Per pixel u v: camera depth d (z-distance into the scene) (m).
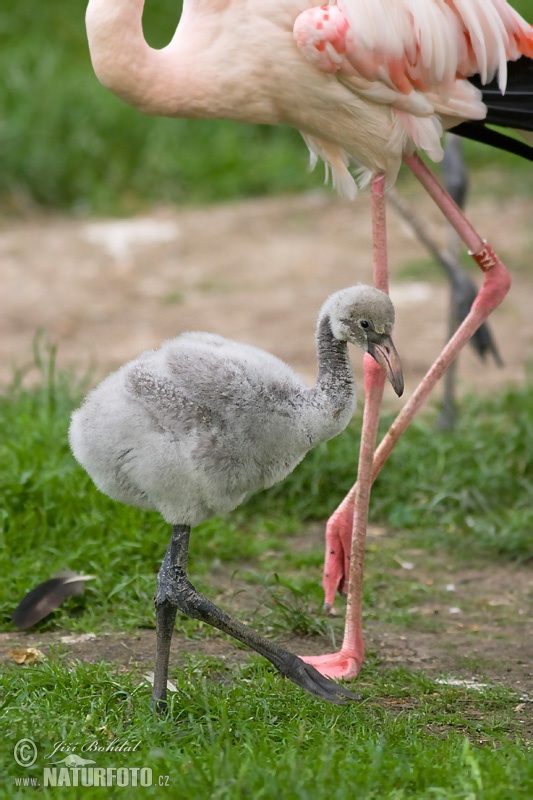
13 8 26.56
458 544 11.38
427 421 13.77
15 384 13.64
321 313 7.41
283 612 9.20
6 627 8.93
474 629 9.47
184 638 8.84
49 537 10.16
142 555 10.05
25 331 17.69
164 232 21.92
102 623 9.06
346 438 12.53
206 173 23.86
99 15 8.46
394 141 8.66
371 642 9.07
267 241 21.55
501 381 15.76
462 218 8.76
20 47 25.17
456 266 12.88
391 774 6.27
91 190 23.14
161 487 7.03
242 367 7.01
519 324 18.03
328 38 8.20
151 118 24.20
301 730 6.64
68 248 21.11
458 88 8.69
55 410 12.64
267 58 8.45
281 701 7.46
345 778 6.12
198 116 8.84
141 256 20.83
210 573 10.32
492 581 10.66
